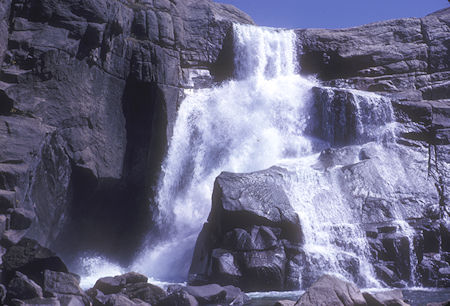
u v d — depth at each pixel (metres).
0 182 14.22
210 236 16.39
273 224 15.80
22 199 14.58
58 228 17.78
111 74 20.64
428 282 15.62
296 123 23.47
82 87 19.03
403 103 22.67
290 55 26.44
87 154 18.61
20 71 17.70
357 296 9.41
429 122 21.97
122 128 20.81
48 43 18.44
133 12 22.75
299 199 17.12
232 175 17.09
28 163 15.17
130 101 21.47
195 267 16.88
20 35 18.31
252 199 16.14
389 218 17.11
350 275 15.22
